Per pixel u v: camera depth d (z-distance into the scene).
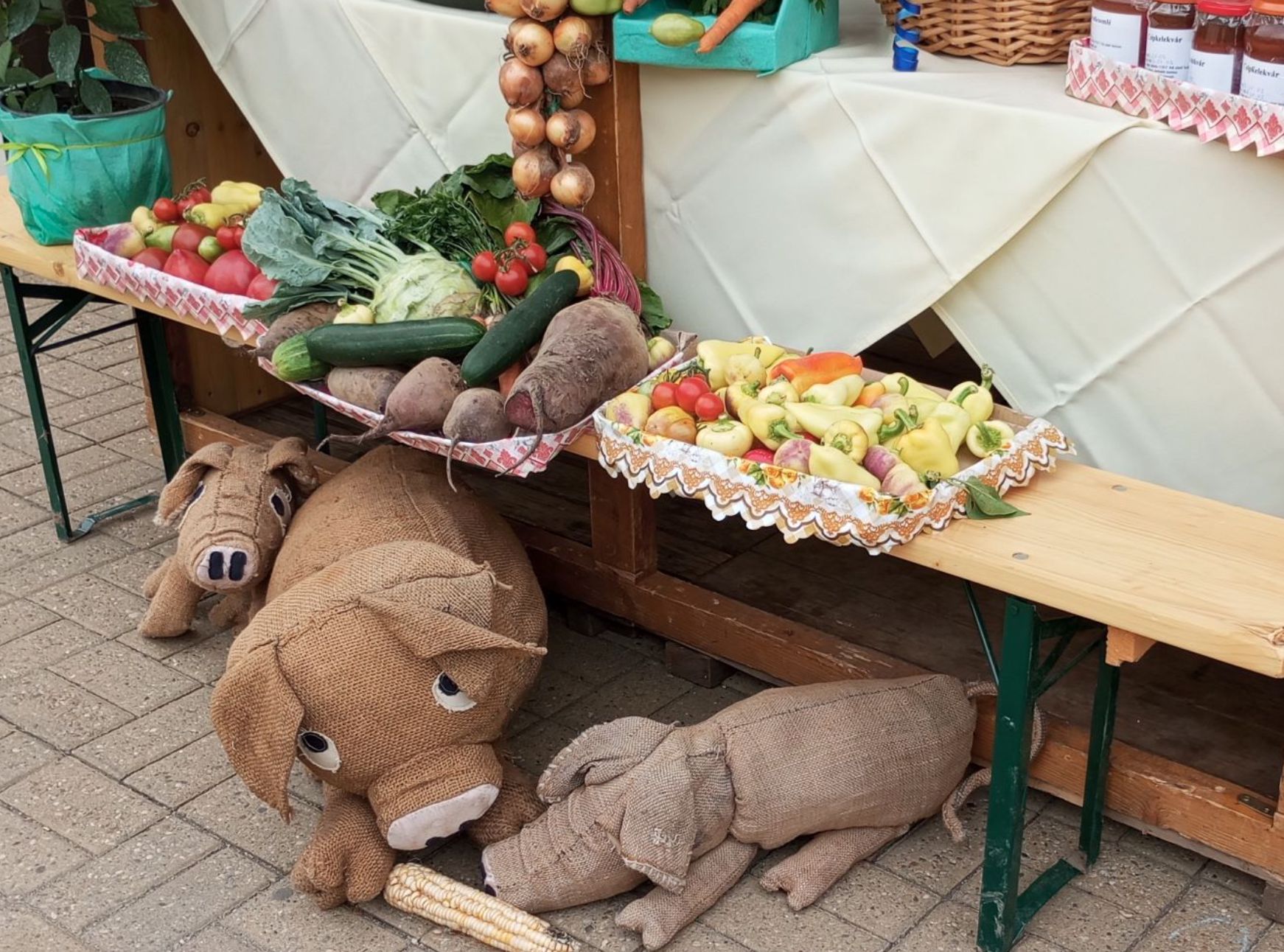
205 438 4.11
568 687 3.21
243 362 4.32
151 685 3.25
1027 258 2.59
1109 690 2.45
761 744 2.54
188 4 3.61
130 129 3.45
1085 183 2.47
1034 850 2.68
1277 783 2.58
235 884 2.67
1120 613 2.08
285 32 3.45
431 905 2.51
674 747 2.49
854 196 2.72
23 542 3.86
